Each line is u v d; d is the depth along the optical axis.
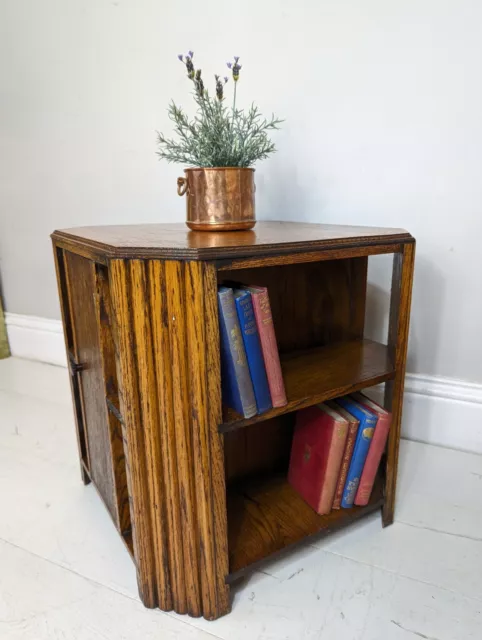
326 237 0.77
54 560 0.88
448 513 1.00
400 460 1.19
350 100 1.15
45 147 1.66
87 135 1.57
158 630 0.74
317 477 0.91
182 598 0.76
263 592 0.81
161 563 0.75
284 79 1.21
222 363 0.71
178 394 0.66
